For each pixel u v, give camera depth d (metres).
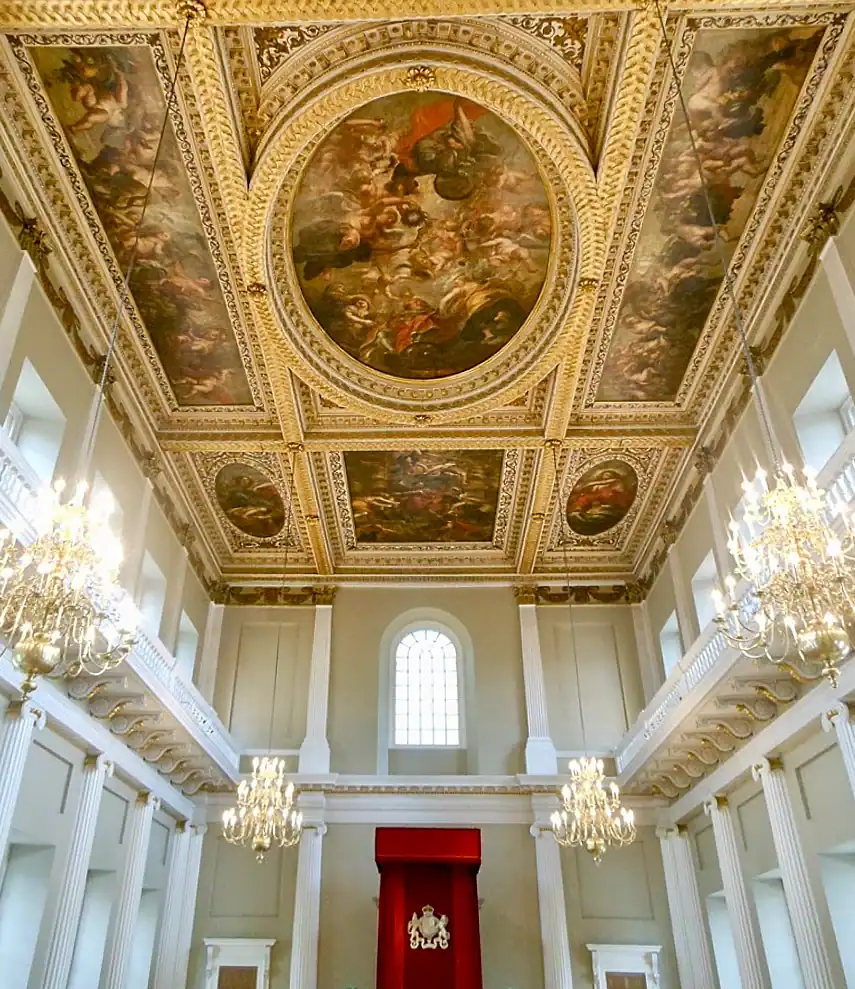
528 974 13.83
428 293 11.11
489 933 14.15
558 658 16.77
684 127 8.49
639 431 12.87
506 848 14.86
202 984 13.73
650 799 15.30
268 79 8.34
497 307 11.34
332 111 8.47
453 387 12.43
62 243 9.13
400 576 17.38
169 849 14.30
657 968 13.78
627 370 12.02
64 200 8.83
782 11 7.39
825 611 5.74
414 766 16.02
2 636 7.36
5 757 8.27
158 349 11.44
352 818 15.11
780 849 10.38
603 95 8.45
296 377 12.01
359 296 11.13
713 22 7.50
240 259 9.64
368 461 14.36
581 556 17.16
